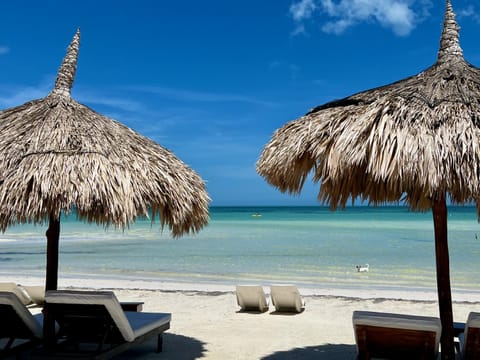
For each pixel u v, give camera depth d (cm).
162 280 1340
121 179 446
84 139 469
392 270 1536
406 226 4381
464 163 341
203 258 1867
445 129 352
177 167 523
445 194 390
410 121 360
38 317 613
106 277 1400
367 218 6819
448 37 441
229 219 6600
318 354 589
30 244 2548
